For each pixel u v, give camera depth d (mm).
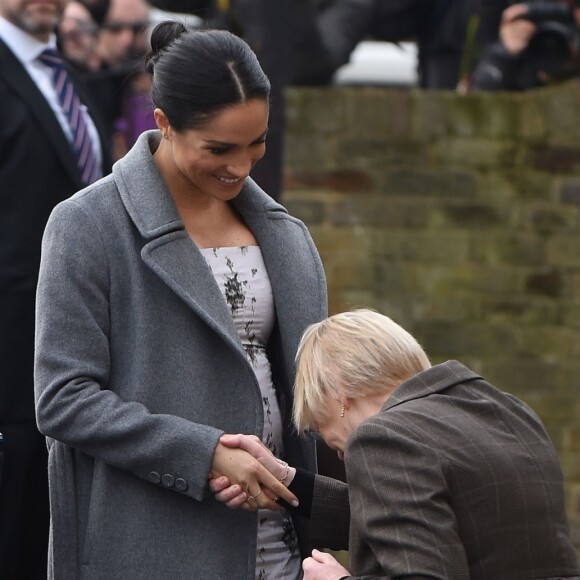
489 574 10656
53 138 17500
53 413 11875
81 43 21766
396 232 22234
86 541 12156
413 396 11328
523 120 22359
